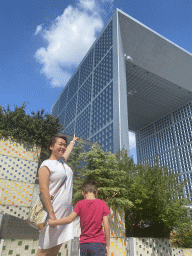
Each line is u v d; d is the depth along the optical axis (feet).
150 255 33.09
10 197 33.22
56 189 5.97
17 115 37.81
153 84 372.79
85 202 8.21
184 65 324.39
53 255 5.91
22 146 37.52
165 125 444.55
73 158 45.11
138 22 281.95
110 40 277.23
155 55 305.94
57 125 44.29
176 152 389.60
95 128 244.01
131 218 48.83
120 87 224.94
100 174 38.70
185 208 41.50
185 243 50.57
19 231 17.12
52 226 5.32
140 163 48.34
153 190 41.04
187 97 405.18
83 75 347.56
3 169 34.50
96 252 7.10
